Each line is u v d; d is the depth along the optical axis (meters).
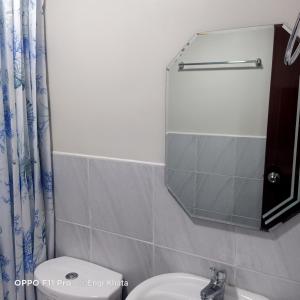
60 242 1.46
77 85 1.29
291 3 0.89
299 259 0.96
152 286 1.07
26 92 1.29
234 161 1.02
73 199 1.38
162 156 1.14
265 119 0.96
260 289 1.02
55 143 1.40
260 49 0.94
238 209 1.03
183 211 1.12
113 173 1.25
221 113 1.02
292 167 0.94
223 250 1.07
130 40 1.15
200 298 1.03
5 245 1.26
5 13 1.18
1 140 1.20
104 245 1.33
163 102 1.11
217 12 0.99
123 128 1.21
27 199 1.31
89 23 1.22
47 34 1.33
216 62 1.00
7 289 1.29
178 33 1.06
